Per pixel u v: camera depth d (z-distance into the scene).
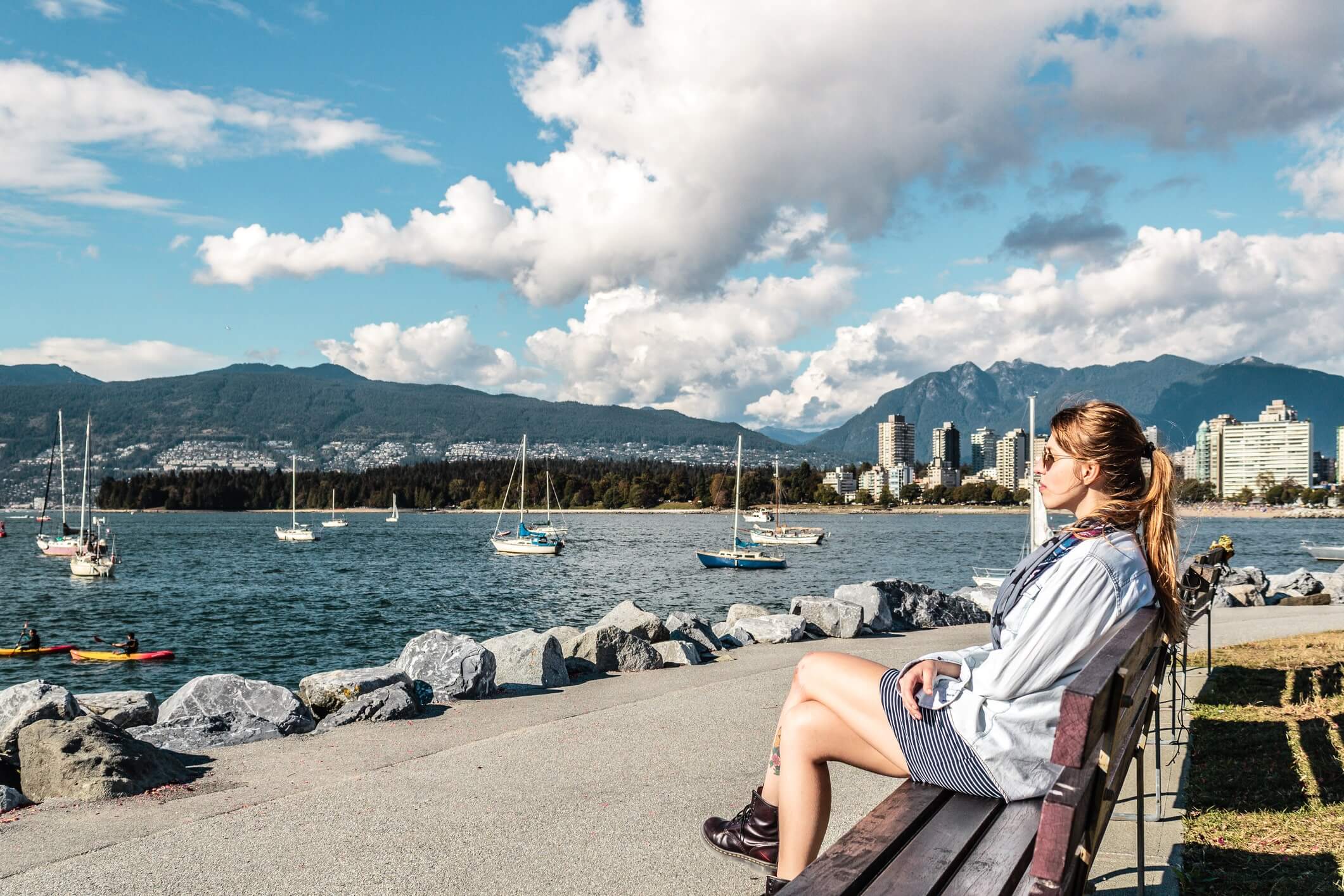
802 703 3.12
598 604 43.53
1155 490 3.01
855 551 99.69
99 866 4.93
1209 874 4.47
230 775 7.05
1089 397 3.11
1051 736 2.72
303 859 5.00
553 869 4.81
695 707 9.27
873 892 2.15
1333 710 8.03
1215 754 6.73
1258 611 18.73
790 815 3.09
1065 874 1.87
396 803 6.06
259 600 46.00
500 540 93.25
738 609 17.95
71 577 62.78
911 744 2.84
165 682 23.09
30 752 6.77
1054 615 2.71
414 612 40.09
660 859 4.96
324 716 9.67
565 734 8.08
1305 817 5.25
